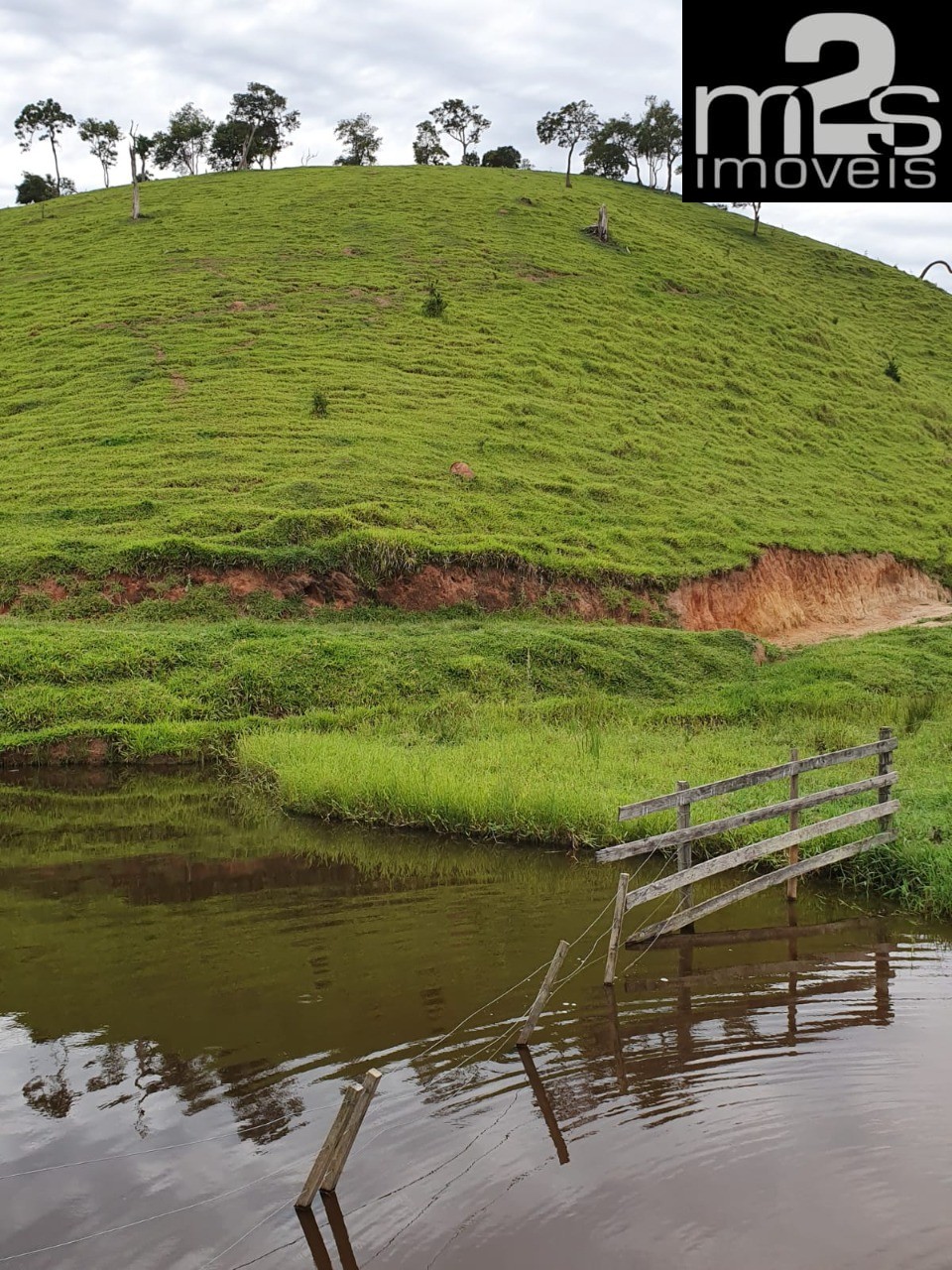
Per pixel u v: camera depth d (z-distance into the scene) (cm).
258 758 1619
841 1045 679
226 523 2525
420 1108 601
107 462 2886
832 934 907
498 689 2008
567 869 1111
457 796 1259
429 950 866
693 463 3434
